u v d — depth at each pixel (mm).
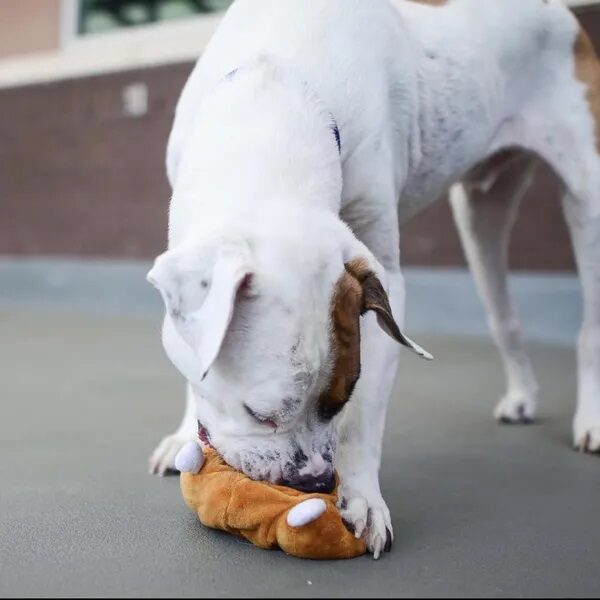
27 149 4426
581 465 1565
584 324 1711
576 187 1665
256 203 1076
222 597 1003
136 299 4117
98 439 1696
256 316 997
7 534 1195
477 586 1043
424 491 1410
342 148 1287
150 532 1205
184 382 2311
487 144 1647
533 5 1646
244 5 1400
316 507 1066
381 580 1058
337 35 1336
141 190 4117
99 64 4133
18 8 4426
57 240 4395
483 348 2908
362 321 1253
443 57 1521
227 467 1174
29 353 2832
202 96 1344
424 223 3408
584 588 1042
